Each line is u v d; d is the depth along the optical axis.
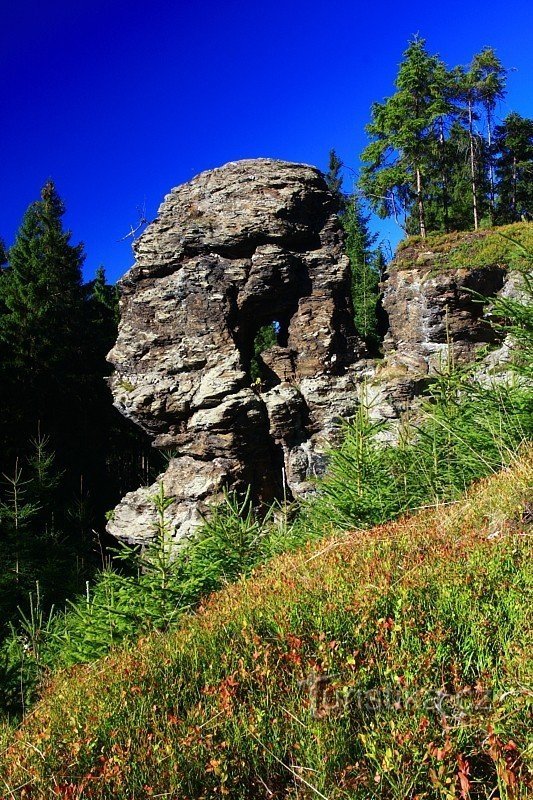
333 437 22.73
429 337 23.02
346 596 4.14
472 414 7.22
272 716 3.15
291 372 24.22
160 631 5.69
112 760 2.99
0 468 33.03
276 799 2.80
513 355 7.33
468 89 46.00
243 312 23.88
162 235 24.41
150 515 22.12
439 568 4.17
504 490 5.26
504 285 22.38
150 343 23.70
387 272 26.12
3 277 49.41
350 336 24.75
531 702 2.63
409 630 3.45
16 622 15.18
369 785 2.58
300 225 24.73
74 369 41.16
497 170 54.22
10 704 5.48
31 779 3.17
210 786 2.85
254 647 3.82
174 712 3.50
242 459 22.14
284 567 5.36
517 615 3.41
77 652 6.00
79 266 49.41
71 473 35.28
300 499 8.41
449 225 51.09
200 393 22.50
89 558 21.48
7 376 35.22
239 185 24.80
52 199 49.56
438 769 2.47
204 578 6.38
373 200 46.75
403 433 8.20
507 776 2.26
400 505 6.88
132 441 40.72
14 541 17.86
